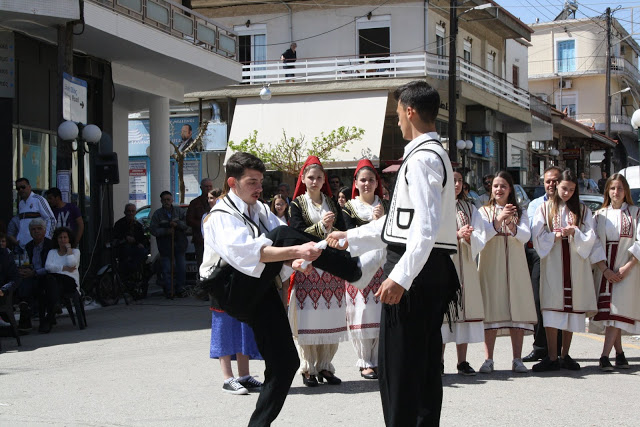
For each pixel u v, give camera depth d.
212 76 19.30
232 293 4.76
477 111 30.19
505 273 7.88
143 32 15.75
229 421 5.97
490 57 34.19
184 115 28.36
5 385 7.35
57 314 12.69
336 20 28.03
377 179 7.64
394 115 27.25
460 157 29.69
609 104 44.06
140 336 10.43
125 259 14.79
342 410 6.34
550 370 8.02
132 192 29.17
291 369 4.86
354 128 25.34
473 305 7.66
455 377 7.70
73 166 16.67
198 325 11.43
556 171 8.13
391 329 4.41
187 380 7.50
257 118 26.77
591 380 7.52
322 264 4.58
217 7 29.16
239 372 7.10
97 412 6.26
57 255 11.17
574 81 53.97
